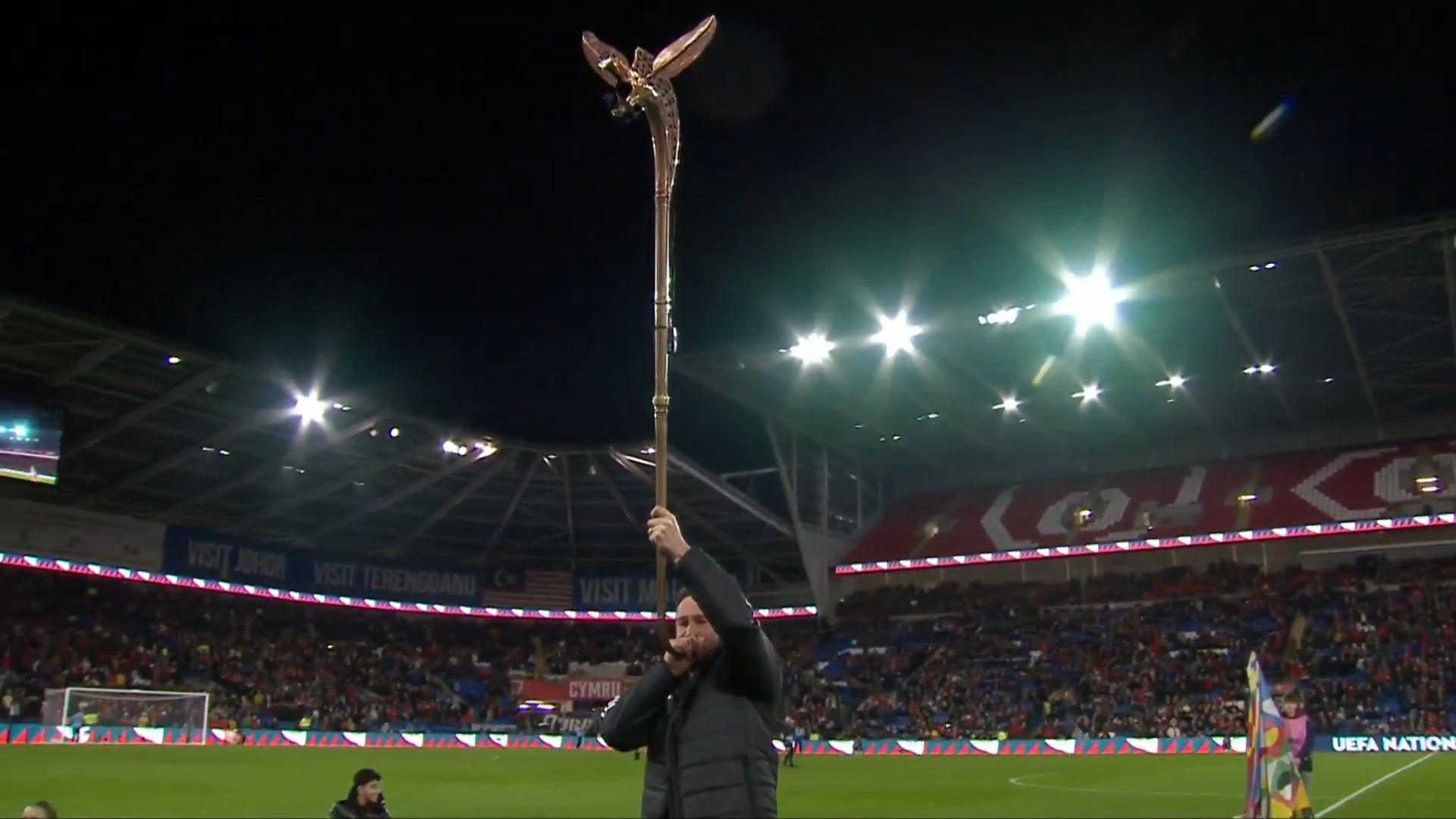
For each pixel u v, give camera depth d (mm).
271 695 55781
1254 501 59031
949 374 52250
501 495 61938
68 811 19750
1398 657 50156
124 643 53875
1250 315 44625
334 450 52812
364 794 13469
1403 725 46000
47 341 40531
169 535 56344
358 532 63469
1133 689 52875
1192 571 59625
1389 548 56906
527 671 65438
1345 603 54344
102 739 44750
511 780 29984
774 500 63656
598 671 63469
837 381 53000
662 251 6344
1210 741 45250
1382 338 46938
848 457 65062
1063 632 58531
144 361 43125
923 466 68312
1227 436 63469
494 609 67000
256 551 59781
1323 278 40594
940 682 57531
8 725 42594
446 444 53500
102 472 52656
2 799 21766
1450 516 53438
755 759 5426
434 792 25766
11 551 50562
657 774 5770
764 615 66562
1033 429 61438
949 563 62406
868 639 61781
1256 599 56375
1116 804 22750
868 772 35406
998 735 51938
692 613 5754
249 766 32781
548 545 67625
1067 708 53062
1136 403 57188
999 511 64938
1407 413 59188
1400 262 39062
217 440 50375
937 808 22438
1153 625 57062
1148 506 61562
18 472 43125
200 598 59719
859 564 63875
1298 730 18094
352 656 61531
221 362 42875
